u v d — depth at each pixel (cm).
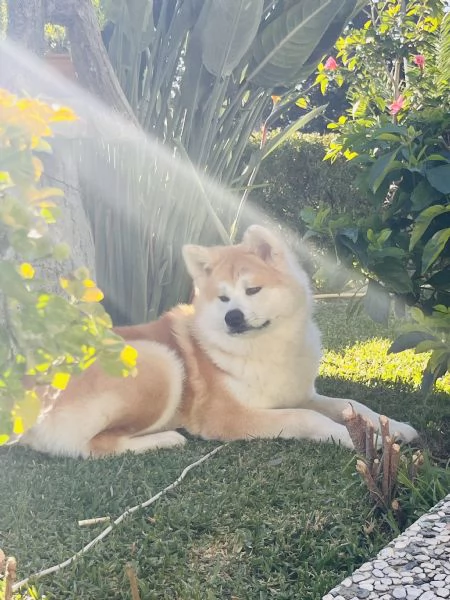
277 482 202
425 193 218
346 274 231
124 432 230
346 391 272
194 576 169
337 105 1081
